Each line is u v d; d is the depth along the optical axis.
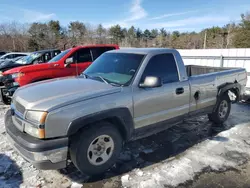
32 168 3.06
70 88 2.88
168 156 3.44
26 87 3.18
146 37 71.56
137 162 3.26
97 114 2.63
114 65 3.52
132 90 3.01
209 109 4.38
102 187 2.68
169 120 3.56
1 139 3.98
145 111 3.17
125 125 2.97
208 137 4.17
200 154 3.50
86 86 2.95
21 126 2.61
